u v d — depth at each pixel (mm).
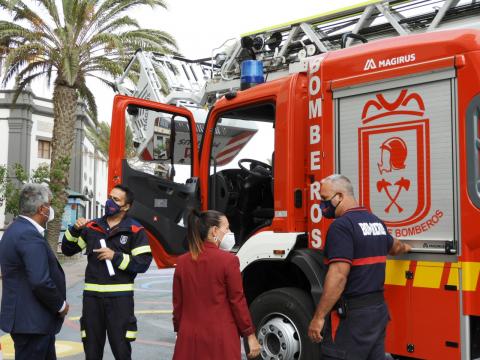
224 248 4547
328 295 3662
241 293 3529
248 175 6000
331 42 6363
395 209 4348
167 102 7570
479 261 3916
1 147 35438
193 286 3541
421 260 4180
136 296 12617
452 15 5434
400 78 4371
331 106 4824
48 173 20047
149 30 19391
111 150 5855
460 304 3941
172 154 6449
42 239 3879
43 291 3779
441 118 4141
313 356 4750
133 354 6648
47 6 18734
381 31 6039
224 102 5918
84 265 21312
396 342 4262
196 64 7980
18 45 19516
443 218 4082
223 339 3457
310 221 4961
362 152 4594
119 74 18672
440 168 4121
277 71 6562
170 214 6160
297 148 5105
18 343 3926
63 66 18969
